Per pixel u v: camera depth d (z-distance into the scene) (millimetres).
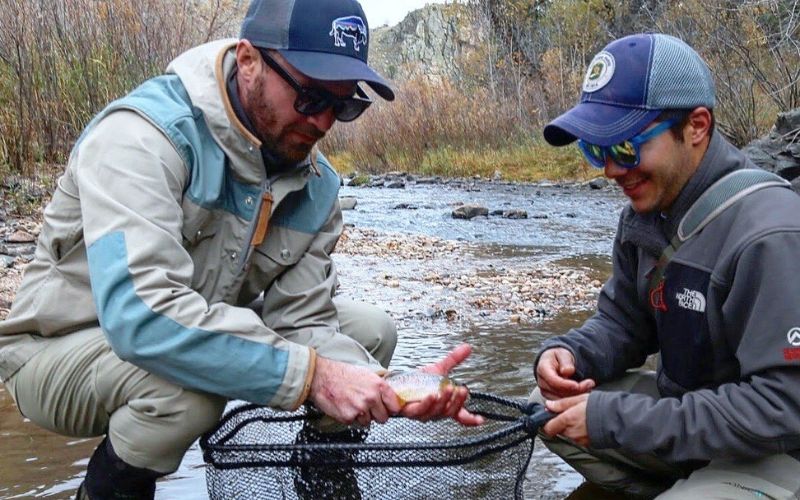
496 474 2195
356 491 2129
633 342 2604
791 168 8898
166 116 2270
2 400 3439
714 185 2156
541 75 17922
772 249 1987
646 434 2090
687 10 13891
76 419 2357
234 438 2426
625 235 2391
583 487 2697
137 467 2264
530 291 5609
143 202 2164
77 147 2326
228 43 2410
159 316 2100
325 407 2182
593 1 18281
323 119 2297
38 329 2361
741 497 2062
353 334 2789
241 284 2455
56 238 2322
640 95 2127
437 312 4984
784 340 1960
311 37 2223
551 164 15500
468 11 20172
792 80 12086
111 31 9219
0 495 2582
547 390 2461
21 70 7984
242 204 2379
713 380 2246
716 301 2125
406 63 20219
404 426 2523
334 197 2664
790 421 1962
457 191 13266
